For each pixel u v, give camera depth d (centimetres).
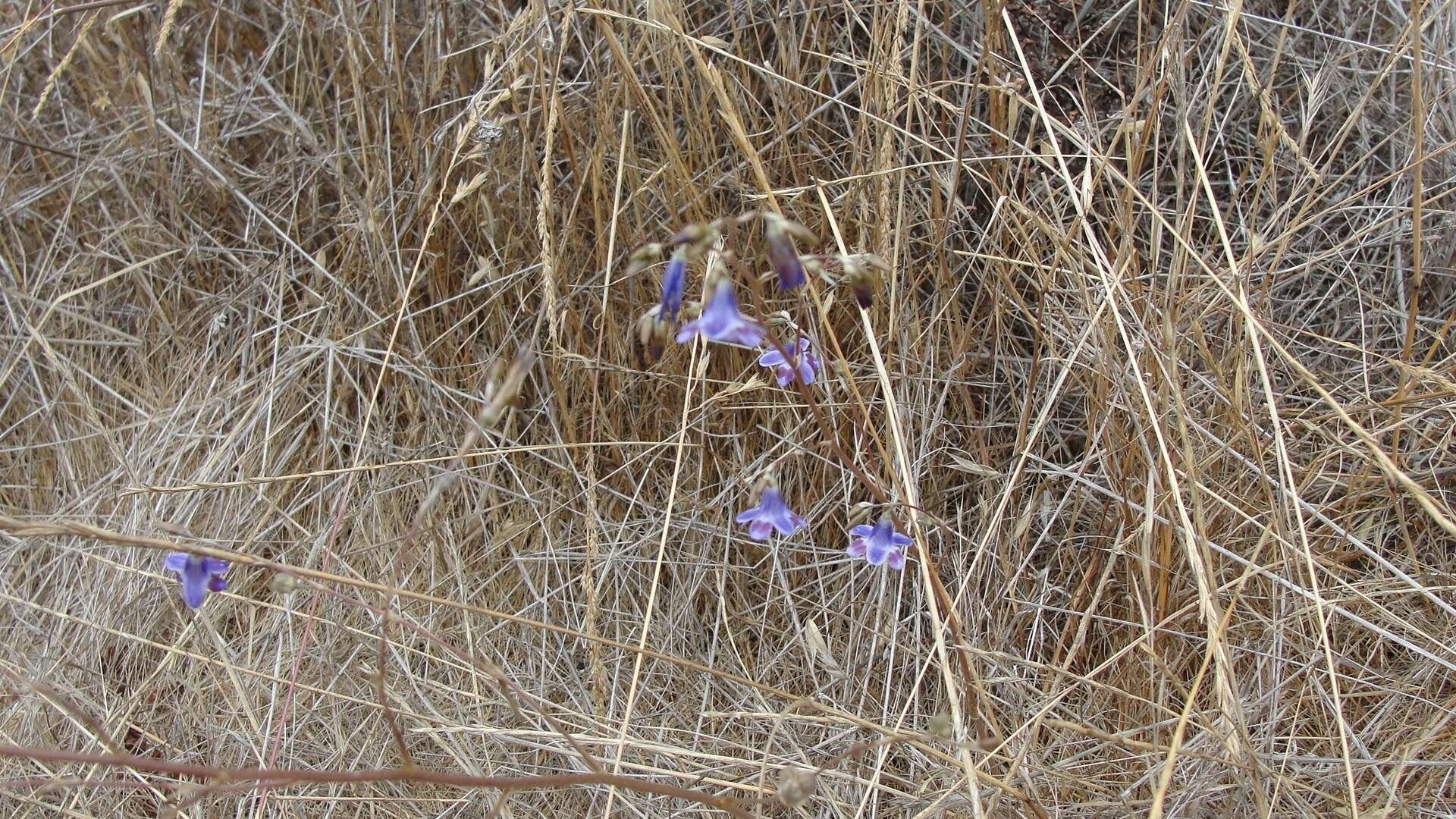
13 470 58
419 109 56
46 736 47
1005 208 50
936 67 57
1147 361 47
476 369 56
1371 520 48
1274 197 53
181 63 64
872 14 56
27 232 64
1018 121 55
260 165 62
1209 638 40
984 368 54
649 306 53
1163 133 55
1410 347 47
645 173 54
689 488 54
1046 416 46
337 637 49
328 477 54
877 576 49
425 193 53
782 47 54
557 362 50
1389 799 41
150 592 50
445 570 52
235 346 59
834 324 52
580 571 52
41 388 57
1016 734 40
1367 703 46
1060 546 49
